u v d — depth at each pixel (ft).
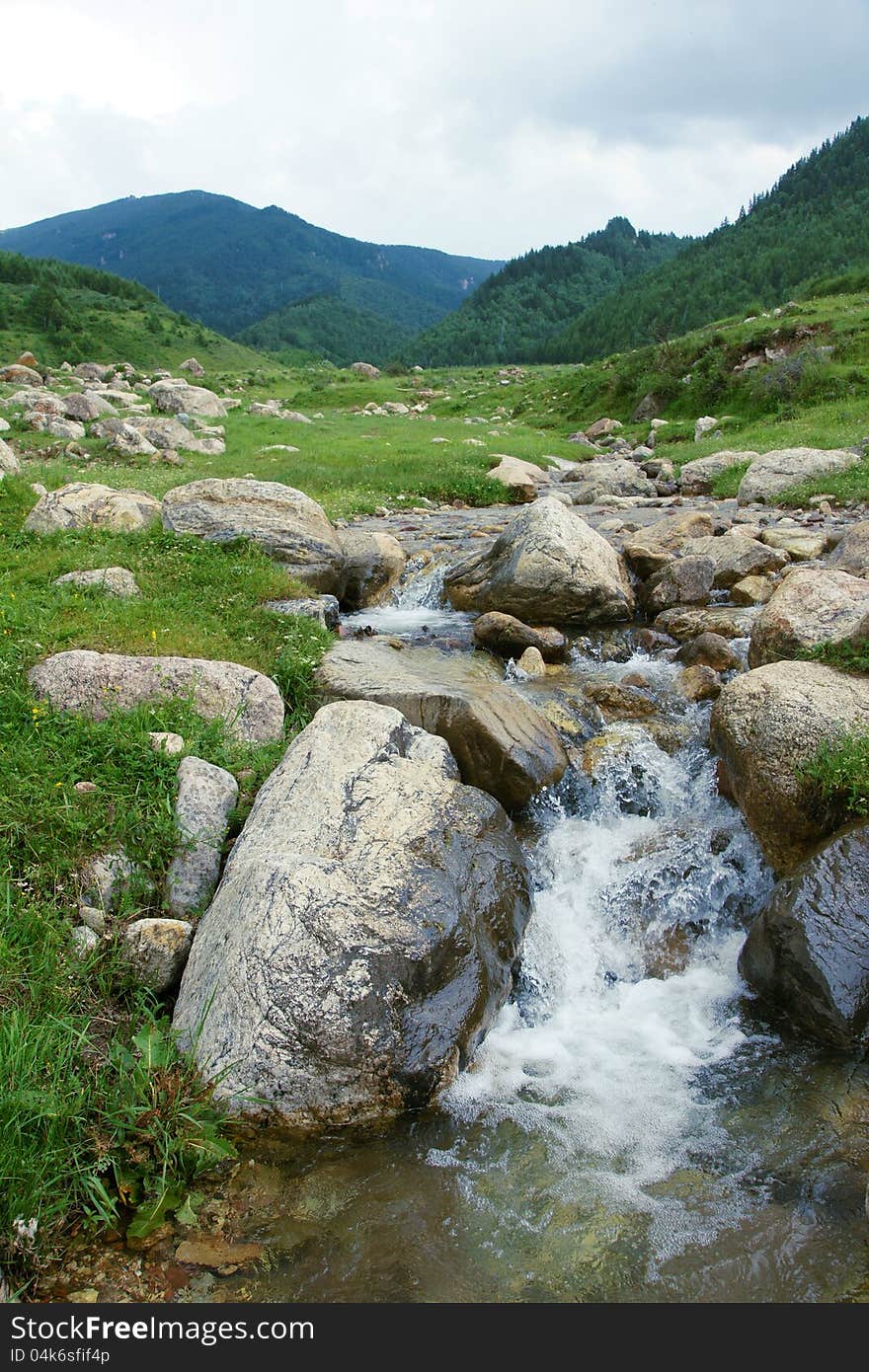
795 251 352.08
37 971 16.25
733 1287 12.37
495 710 24.21
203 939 16.85
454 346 531.91
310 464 77.97
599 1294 12.30
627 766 24.53
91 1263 12.62
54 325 323.98
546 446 107.34
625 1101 15.88
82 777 20.67
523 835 22.61
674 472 80.23
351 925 16.14
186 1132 14.15
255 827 18.67
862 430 83.30
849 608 26.40
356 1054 15.16
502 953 18.10
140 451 83.10
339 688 25.72
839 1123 14.96
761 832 20.70
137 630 27.81
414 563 42.37
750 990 18.30
